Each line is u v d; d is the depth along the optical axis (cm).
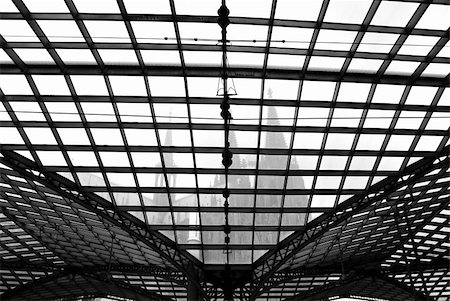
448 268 4912
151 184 2970
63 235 3884
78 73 2166
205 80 2247
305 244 3347
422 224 3934
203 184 2973
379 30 1973
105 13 1898
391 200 3347
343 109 2431
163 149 2647
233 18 1912
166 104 2380
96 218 3409
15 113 2406
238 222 3372
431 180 3148
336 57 2117
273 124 2514
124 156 2730
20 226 3781
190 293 3688
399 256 4812
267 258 3659
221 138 2602
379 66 2198
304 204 3203
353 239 4028
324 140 2616
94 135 2556
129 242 3853
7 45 2012
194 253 3725
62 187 2964
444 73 2231
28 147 2614
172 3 1859
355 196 3091
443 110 2423
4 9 1862
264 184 3016
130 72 2181
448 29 1977
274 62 2148
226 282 3859
